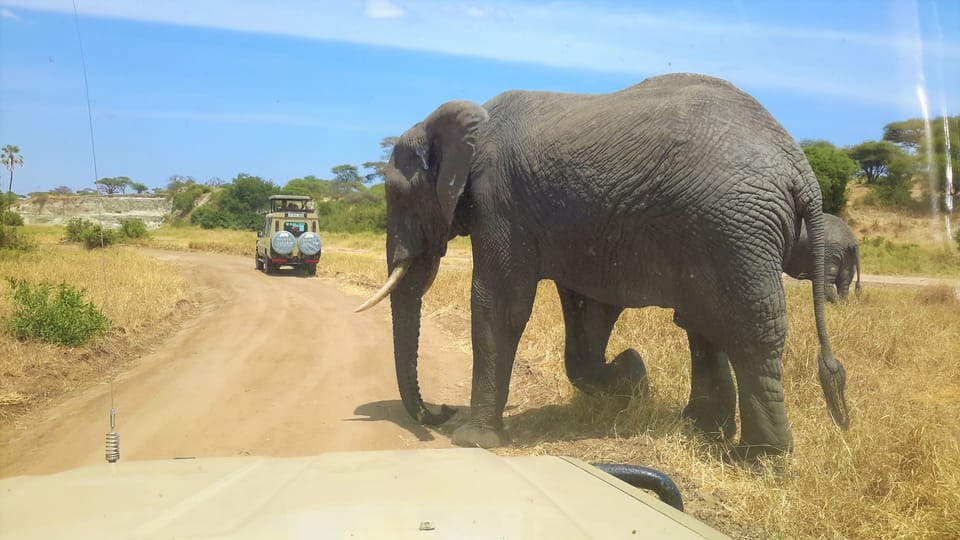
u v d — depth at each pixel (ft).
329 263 100.27
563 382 28.55
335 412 26.73
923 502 17.42
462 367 34.81
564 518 6.23
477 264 23.66
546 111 23.02
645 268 21.40
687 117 20.39
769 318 19.84
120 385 30.37
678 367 28.17
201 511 6.06
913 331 37.55
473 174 23.47
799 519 16.17
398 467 7.92
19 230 96.32
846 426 20.01
